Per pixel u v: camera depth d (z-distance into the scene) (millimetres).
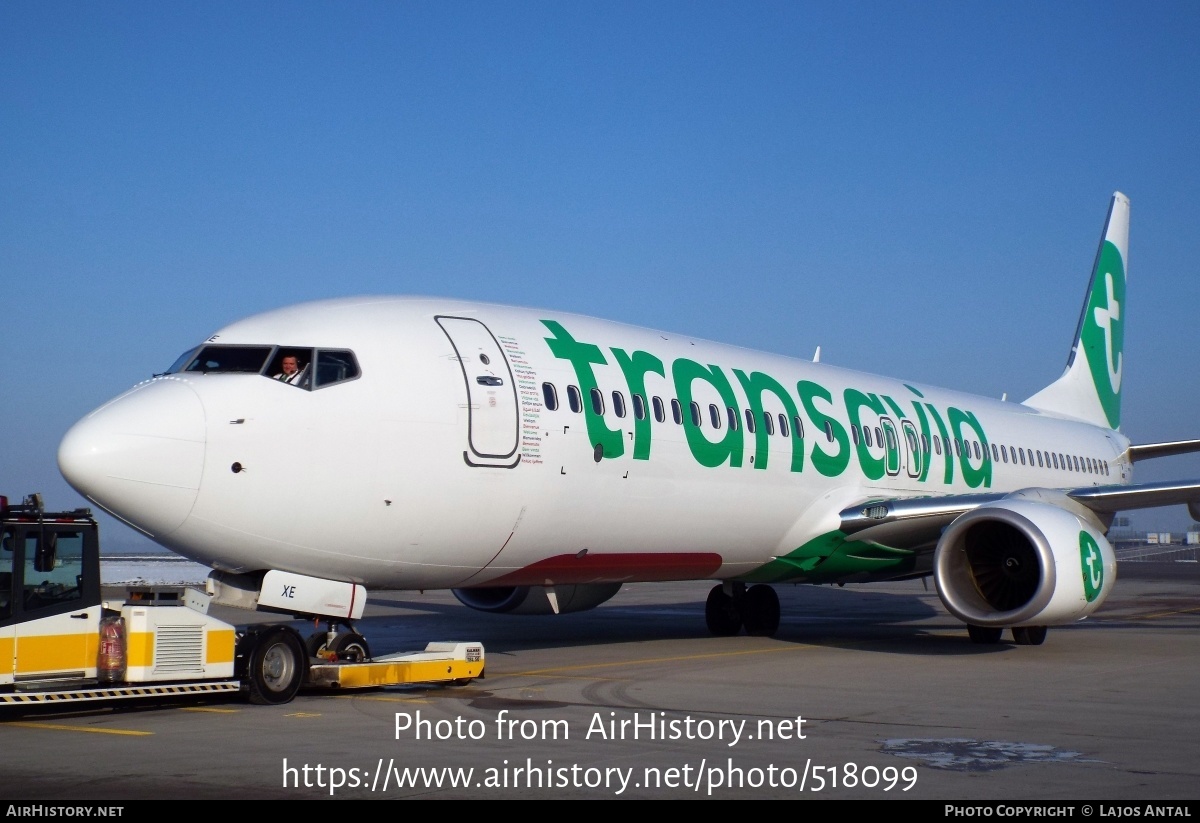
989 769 8219
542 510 13820
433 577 13539
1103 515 19062
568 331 15109
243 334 12516
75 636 10469
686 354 16922
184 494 11289
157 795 7285
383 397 12414
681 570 16953
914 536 18641
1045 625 16094
